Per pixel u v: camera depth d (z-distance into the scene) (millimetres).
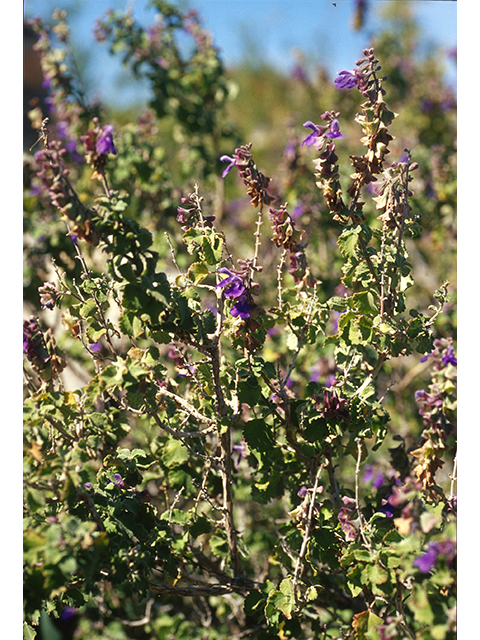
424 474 1514
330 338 1705
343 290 3029
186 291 1593
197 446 1922
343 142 4312
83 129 3365
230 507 1780
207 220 1644
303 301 1735
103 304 1766
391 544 1426
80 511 1529
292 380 2629
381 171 1555
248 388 1655
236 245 4270
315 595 1633
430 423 1491
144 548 1572
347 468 2799
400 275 1621
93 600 2398
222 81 3871
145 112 3783
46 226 2779
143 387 1436
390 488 1884
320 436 1687
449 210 3686
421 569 1293
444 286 1684
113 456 1630
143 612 2846
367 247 1618
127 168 3232
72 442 1534
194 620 2660
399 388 3184
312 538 1706
